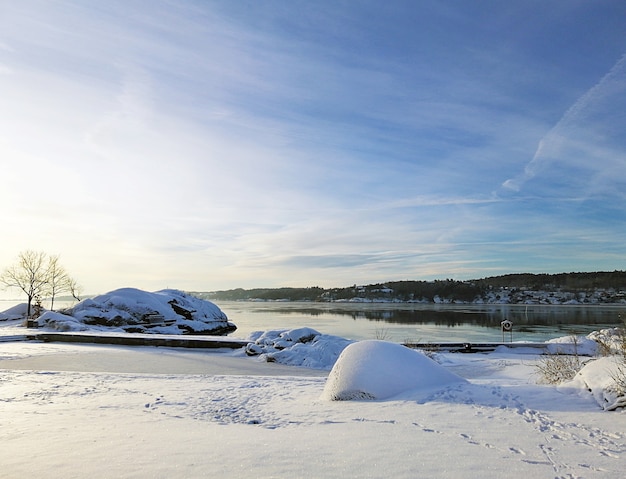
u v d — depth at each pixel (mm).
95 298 47375
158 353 23953
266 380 13477
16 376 13195
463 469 4965
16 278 49125
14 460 5129
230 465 4988
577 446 5867
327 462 5148
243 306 168500
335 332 46188
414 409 8195
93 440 6105
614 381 8398
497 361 22047
